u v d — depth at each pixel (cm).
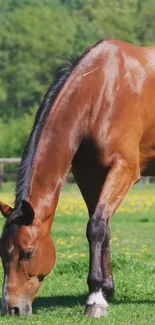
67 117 952
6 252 905
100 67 977
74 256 1470
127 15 8562
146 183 3881
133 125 975
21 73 8112
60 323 892
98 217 935
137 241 1728
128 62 994
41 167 934
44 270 920
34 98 8119
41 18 8575
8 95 8100
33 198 926
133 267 1298
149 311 970
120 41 1019
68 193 3234
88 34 8388
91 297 940
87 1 9238
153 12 8588
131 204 2612
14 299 903
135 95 981
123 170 959
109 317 927
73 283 1191
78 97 959
